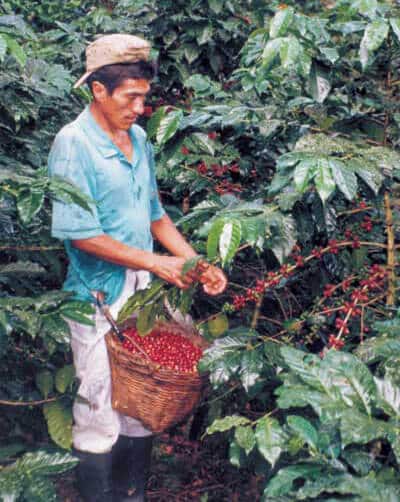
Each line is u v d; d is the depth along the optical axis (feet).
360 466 6.02
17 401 8.55
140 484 9.36
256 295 8.25
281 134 9.18
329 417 5.74
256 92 9.68
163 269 8.02
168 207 11.24
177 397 7.89
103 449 8.72
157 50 12.68
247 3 13.19
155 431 8.29
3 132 10.23
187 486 10.05
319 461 5.83
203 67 12.93
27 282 9.80
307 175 6.79
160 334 8.73
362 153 7.36
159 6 12.48
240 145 10.53
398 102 8.11
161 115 8.30
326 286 8.50
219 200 8.63
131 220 8.55
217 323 8.30
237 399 9.54
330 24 7.96
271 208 7.45
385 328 6.96
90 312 7.82
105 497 8.88
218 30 12.47
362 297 8.09
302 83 8.48
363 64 7.29
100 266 8.52
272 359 7.69
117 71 7.95
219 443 10.44
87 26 13.89
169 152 8.84
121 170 8.40
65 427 8.29
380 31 7.19
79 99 11.85
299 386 6.20
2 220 9.30
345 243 8.36
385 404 5.91
